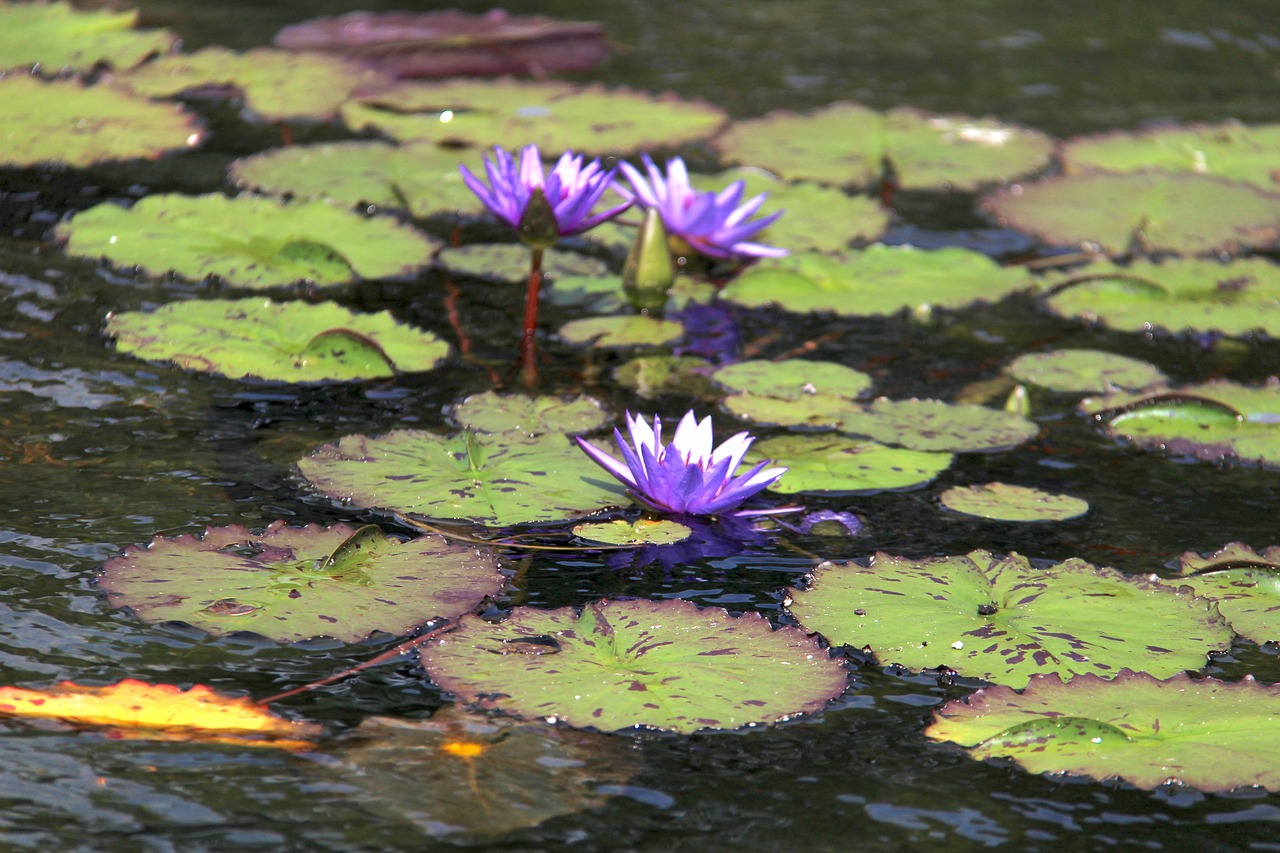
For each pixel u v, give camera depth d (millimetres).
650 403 5250
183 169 7258
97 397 4883
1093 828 2965
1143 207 7500
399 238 6586
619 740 3209
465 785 2996
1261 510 4617
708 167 7922
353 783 2980
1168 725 3303
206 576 3711
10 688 3219
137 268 6000
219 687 3305
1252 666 3672
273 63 8695
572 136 7934
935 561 4086
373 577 3779
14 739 3047
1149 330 6238
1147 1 11523
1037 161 8031
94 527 4000
